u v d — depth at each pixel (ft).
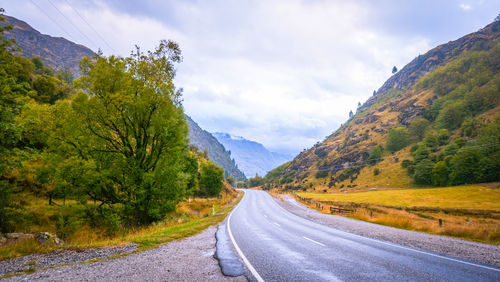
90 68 47.01
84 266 18.19
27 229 38.50
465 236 38.42
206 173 171.12
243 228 46.32
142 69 48.85
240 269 18.17
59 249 24.48
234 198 217.36
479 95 493.77
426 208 150.30
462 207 155.43
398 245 29.96
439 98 596.29
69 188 44.14
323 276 16.85
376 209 130.11
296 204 158.20
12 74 33.32
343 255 23.77
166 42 50.06
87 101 45.14
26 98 34.14
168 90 50.08
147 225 48.42
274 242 31.09
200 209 105.81
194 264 19.26
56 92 138.72
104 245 26.66
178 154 53.26
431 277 17.04
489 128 334.65
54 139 43.98
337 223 58.13
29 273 16.56
